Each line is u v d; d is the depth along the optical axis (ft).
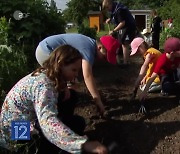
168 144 12.20
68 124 11.31
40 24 19.40
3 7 19.40
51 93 8.54
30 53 18.12
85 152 7.64
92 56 12.00
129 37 19.92
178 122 13.14
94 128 13.14
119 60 20.65
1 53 15.06
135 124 13.26
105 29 135.23
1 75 13.29
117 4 20.13
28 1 20.18
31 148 10.17
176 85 14.76
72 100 11.61
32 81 8.91
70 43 12.21
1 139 9.65
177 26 53.52
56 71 8.69
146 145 12.32
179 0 84.53
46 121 8.04
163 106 14.24
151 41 36.73
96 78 17.97
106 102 14.96
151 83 14.25
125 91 16.29
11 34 18.54
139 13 131.23
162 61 14.19
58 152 10.34
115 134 12.85
